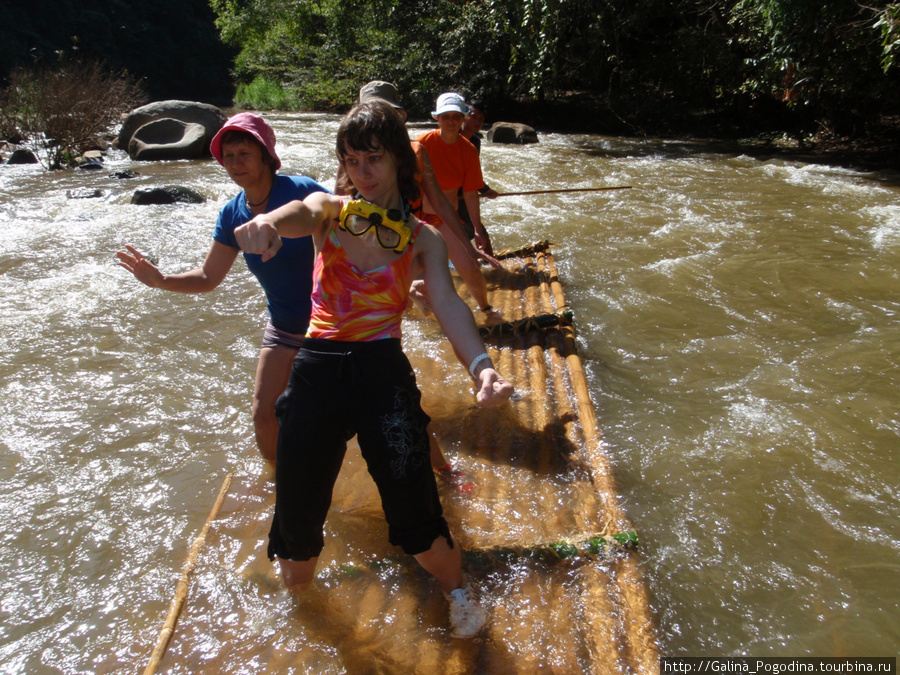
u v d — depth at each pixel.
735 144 16.11
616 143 16.33
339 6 24.73
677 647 2.29
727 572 2.62
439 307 2.22
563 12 16.47
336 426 2.16
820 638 2.32
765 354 4.47
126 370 4.24
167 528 2.87
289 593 2.48
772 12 12.72
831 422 3.64
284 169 11.20
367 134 2.11
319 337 2.17
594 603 2.43
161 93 42.47
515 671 2.17
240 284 5.80
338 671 2.17
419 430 2.17
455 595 2.37
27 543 2.77
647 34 19.66
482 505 2.99
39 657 2.25
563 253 6.73
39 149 13.65
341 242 2.18
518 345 4.69
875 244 6.87
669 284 5.81
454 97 5.16
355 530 2.83
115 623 2.39
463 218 5.58
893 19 10.78
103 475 3.22
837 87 13.77
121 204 9.00
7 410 3.76
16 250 6.74
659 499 3.05
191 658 2.22
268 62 29.83
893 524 2.88
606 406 3.87
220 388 4.03
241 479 3.17
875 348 4.50
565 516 2.92
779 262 6.30
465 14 21.36
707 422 3.67
